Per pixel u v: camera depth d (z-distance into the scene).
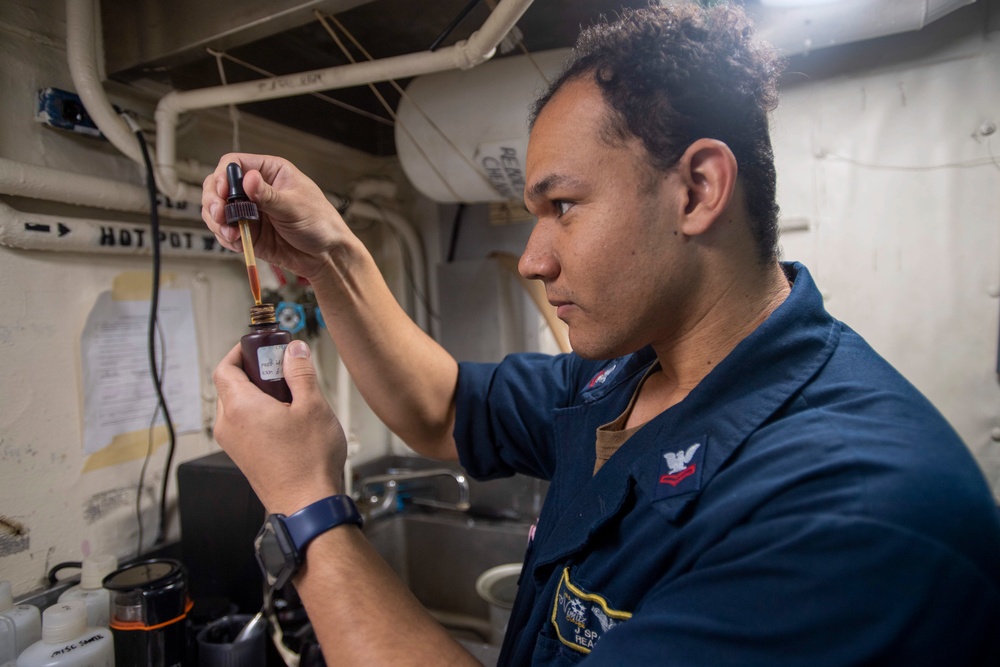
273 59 1.26
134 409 1.26
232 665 0.97
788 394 0.50
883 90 1.34
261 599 1.12
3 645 0.88
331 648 0.52
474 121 1.33
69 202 1.12
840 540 0.37
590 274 0.54
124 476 1.24
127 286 1.25
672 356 0.61
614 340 0.56
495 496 1.73
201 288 1.42
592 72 0.55
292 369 0.62
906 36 1.31
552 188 0.55
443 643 0.53
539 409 0.87
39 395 1.10
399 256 1.97
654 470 0.53
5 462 1.04
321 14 0.96
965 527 0.38
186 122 1.34
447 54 0.94
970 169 1.28
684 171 0.51
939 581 0.36
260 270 1.50
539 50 1.30
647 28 0.54
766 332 0.52
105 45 1.16
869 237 1.38
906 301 1.35
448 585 1.68
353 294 0.80
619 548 0.53
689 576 0.42
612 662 0.41
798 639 0.37
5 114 1.05
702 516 0.46
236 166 0.62
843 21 1.14
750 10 1.12
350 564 0.55
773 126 0.83
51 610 0.84
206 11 1.03
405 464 1.94
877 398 0.47
